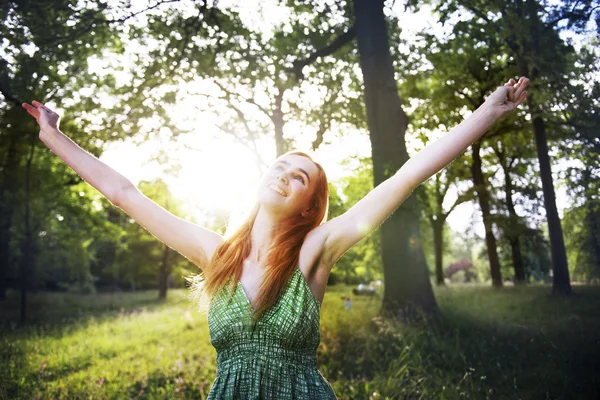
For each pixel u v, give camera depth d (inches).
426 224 1031.6
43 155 785.6
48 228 1094.4
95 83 410.3
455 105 705.6
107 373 275.6
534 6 271.9
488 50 483.2
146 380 252.4
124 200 67.2
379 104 402.6
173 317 658.2
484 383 196.4
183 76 445.4
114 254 1905.8
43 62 258.5
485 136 755.4
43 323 613.0
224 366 61.2
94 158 68.9
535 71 310.5
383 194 62.4
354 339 309.9
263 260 63.1
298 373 60.0
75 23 262.5
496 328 305.1
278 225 65.2
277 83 476.7
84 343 406.9
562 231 474.9
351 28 450.3
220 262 63.3
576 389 181.3
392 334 290.4
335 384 219.3
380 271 954.7
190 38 384.5
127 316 741.9
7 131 407.5
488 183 935.0
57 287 1747.0
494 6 297.4
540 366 214.7
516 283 842.8
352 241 63.7
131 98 440.8
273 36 453.1
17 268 1273.4
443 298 501.0
